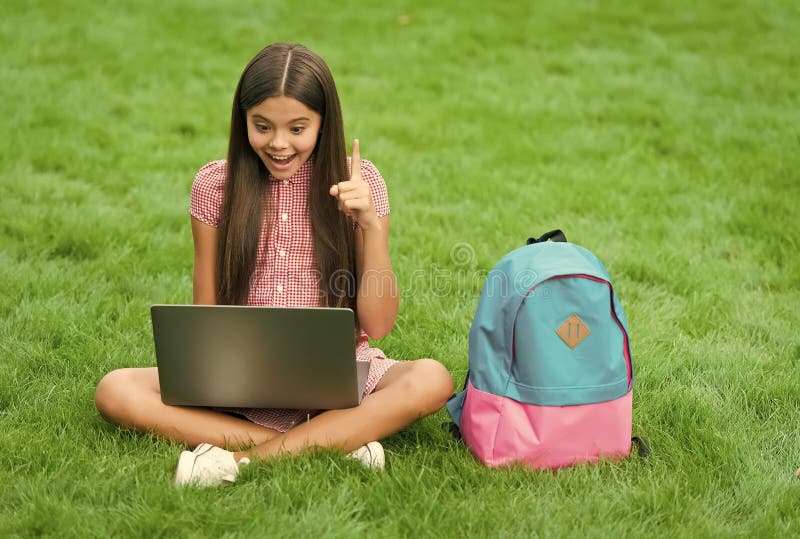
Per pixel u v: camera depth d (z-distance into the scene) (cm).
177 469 261
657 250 458
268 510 248
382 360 304
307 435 276
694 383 332
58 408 304
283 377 271
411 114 685
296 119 273
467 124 662
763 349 365
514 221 491
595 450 279
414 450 289
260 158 295
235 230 290
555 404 272
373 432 279
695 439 293
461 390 330
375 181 304
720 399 322
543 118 674
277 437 278
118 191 534
